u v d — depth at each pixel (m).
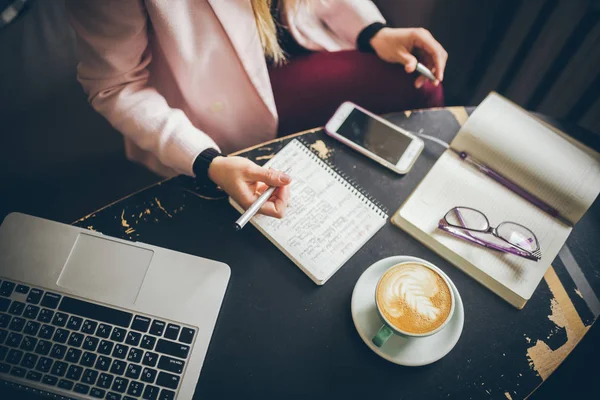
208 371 0.68
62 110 1.43
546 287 0.76
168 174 1.23
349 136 0.86
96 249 0.74
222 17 0.89
